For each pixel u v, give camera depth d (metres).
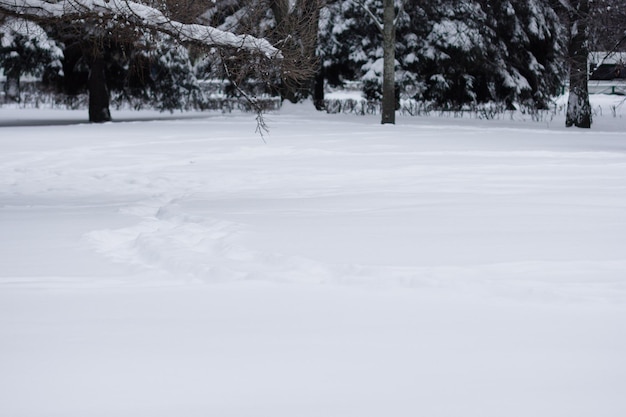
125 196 17.53
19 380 5.96
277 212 14.05
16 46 45.44
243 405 5.48
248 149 26.28
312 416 5.30
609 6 41.91
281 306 8.05
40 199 17.19
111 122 40.59
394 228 12.23
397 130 35.38
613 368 6.17
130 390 5.77
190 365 6.29
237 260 10.16
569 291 8.49
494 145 27.84
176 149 26.52
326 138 30.56
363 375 6.04
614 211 13.73
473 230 12.01
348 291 8.69
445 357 6.45
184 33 16.22
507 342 6.84
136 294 8.61
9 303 8.23
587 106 42.09
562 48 56.38
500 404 5.46
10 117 46.88
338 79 55.12
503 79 54.34
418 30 52.97
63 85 46.94
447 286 8.80
